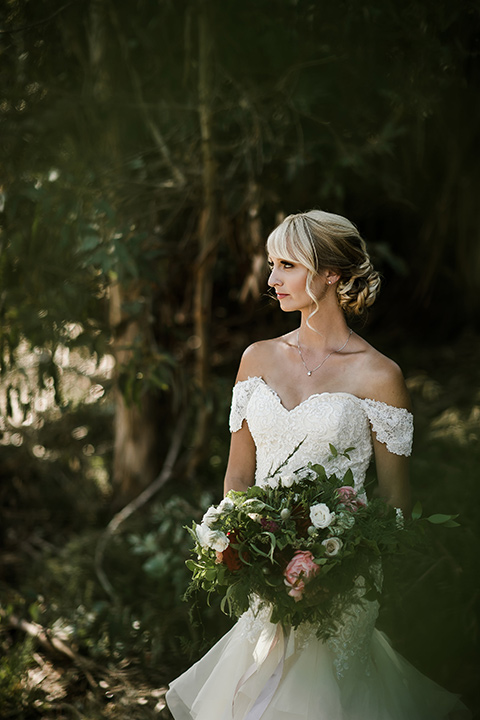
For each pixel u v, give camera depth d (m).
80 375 4.45
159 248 4.25
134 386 3.86
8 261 3.65
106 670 3.24
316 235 2.23
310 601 2.03
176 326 4.62
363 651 2.26
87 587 3.86
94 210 3.68
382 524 2.03
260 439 2.32
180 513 4.10
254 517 2.03
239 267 4.56
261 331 5.43
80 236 3.56
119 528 4.34
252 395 2.39
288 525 2.02
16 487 4.97
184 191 4.10
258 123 3.66
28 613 3.66
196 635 3.37
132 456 4.80
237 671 2.31
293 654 2.22
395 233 5.39
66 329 3.74
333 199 4.45
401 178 4.50
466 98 3.79
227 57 3.67
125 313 4.23
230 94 3.74
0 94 3.65
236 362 5.36
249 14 3.48
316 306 2.27
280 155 3.88
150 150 3.82
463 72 3.22
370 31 3.17
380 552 2.01
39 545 4.55
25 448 5.02
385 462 2.28
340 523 1.99
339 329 2.35
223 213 4.09
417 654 3.04
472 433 4.15
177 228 4.61
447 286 5.71
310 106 3.73
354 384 2.28
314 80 3.55
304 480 2.11
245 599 2.06
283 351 2.40
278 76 3.62
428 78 3.23
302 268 2.26
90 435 5.30
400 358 5.64
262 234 4.16
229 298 5.34
